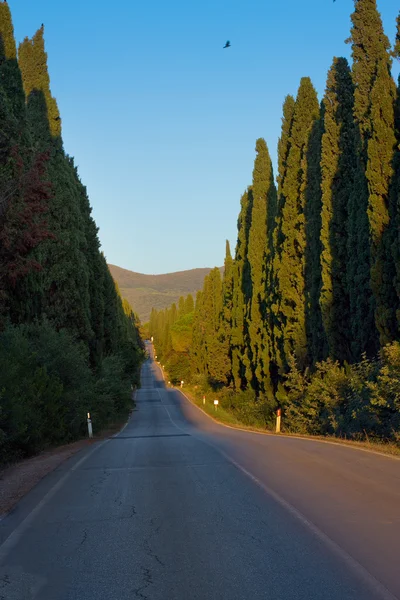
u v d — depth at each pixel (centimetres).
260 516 787
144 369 15488
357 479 1034
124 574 574
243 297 5262
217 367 6372
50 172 2988
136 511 857
